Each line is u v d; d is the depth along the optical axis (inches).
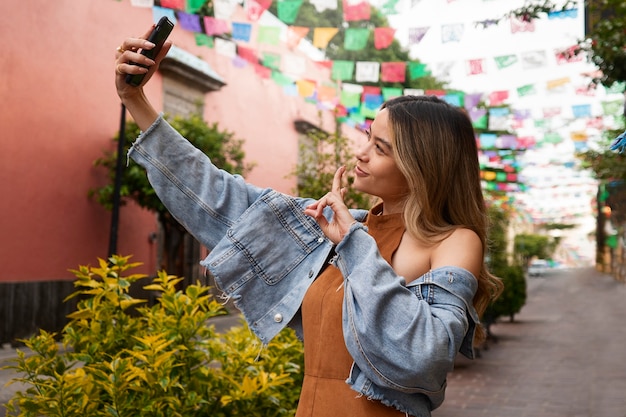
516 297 670.5
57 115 445.4
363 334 58.7
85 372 116.3
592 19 288.8
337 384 65.6
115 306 126.8
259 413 127.0
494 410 269.9
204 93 594.2
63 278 448.5
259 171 678.5
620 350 473.4
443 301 61.8
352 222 63.9
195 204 77.8
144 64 72.8
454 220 68.7
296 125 751.1
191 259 601.9
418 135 67.6
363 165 70.4
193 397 117.0
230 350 134.7
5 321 363.6
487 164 732.7
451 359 59.2
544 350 479.8
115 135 486.9
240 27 264.7
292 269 75.7
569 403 284.7
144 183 469.4
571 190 1149.7
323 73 420.5
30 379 116.2
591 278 1910.7
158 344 113.1
